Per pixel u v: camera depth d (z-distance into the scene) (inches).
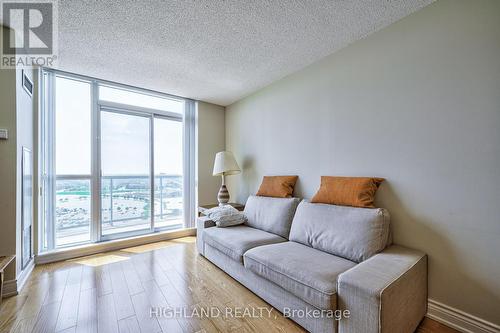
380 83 76.7
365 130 80.6
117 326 61.0
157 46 87.7
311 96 100.8
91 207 119.0
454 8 61.0
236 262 84.5
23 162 84.9
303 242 81.4
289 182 105.7
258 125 132.6
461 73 59.8
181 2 64.9
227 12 69.1
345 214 73.6
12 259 73.5
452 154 61.2
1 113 75.4
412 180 68.7
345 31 78.4
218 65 102.9
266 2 65.1
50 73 106.3
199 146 153.3
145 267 98.7
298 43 85.7
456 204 60.4
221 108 163.9
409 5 66.2
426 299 64.2
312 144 99.8
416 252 64.6
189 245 129.2
